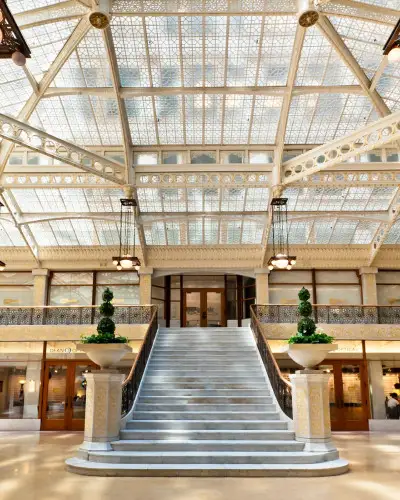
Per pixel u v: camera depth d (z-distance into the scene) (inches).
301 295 338.3
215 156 579.2
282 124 523.2
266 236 664.4
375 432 560.1
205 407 385.4
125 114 522.9
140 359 441.1
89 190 619.8
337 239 695.1
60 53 435.8
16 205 633.6
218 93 478.9
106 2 364.2
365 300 697.6
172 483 256.8
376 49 436.8
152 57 465.4
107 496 227.6
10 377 632.4
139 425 349.4
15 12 402.6
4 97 487.5
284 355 648.4
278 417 366.3
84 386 607.5
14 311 643.5
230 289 768.9
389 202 633.6
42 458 341.7
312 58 464.8
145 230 681.6
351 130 548.7
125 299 714.2
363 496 228.2
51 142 521.3
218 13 381.4
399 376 637.9
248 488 245.6
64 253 703.7
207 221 668.7
